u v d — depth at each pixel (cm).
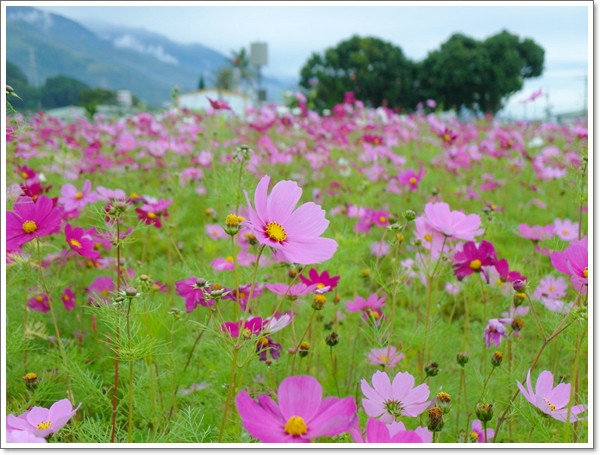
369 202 377
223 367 176
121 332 141
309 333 195
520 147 573
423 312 255
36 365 194
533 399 139
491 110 2134
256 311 207
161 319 163
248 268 208
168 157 491
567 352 210
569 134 766
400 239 184
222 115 768
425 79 2375
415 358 218
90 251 181
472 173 539
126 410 174
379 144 543
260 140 462
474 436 163
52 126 779
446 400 141
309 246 112
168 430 165
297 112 739
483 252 180
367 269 236
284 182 117
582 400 164
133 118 834
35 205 159
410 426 171
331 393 192
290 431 97
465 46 2231
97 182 434
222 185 227
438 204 181
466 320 212
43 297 229
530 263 264
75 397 186
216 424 172
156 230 329
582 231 258
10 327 196
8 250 161
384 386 135
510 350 182
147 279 155
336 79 2464
